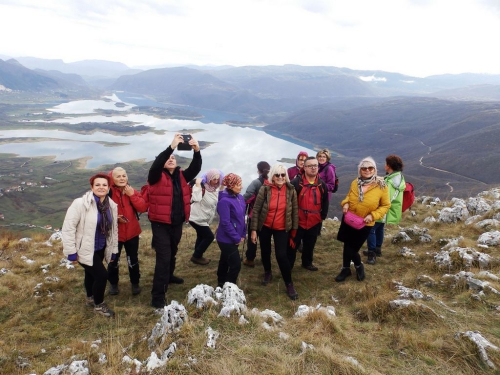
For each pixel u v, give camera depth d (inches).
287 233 239.0
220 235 237.9
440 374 133.0
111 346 158.6
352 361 133.9
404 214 462.9
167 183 227.8
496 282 210.1
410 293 208.7
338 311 200.8
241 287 255.9
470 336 151.0
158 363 134.8
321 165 315.3
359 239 245.1
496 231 295.0
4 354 169.9
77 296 250.5
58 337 193.3
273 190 232.4
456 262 250.7
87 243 203.3
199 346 141.2
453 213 384.2
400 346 154.0
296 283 262.1
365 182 237.6
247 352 136.2
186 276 285.1
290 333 159.3
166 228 237.0
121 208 229.3
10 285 267.1
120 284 275.0
